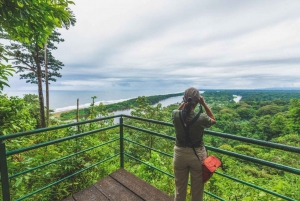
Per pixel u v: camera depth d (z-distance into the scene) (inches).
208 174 64.2
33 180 127.0
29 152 181.6
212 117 66.6
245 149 850.8
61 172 129.4
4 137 67.7
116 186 107.1
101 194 99.9
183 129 65.7
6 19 79.0
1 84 95.7
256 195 154.9
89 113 315.9
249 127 1924.2
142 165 180.4
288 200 59.5
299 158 614.5
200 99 66.4
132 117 114.9
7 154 70.4
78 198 96.2
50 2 87.1
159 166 182.2
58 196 121.7
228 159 392.5
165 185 151.1
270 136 1718.8
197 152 66.2
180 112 67.6
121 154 127.4
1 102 150.2
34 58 655.8
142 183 109.9
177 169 70.8
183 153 66.9
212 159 66.7
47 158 146.3
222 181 202.7
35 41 96.8
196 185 69.3
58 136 198.4
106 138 277.4
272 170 445.7
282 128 1660.9
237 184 193.0
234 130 2005.4
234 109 3026.6
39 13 79.5
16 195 112.5
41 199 116.1
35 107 717.9
